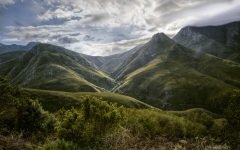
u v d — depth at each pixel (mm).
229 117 27109
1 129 23938
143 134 25344
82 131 20078
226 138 21734
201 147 19594
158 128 37969
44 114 31547
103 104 21781
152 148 19094
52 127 30344
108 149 18406
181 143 20641
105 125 21062
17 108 30656
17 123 28344
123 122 24531
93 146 18766
